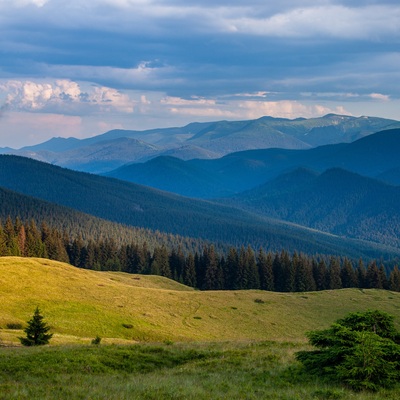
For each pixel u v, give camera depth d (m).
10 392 23.47
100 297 91.00
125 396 22.88
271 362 32.88
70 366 31.75
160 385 25.58
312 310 107.75
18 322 66.12
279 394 24.16
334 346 27.80
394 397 23.55
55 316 74.56
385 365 25.34
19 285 86.94
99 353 35.97
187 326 85.88
